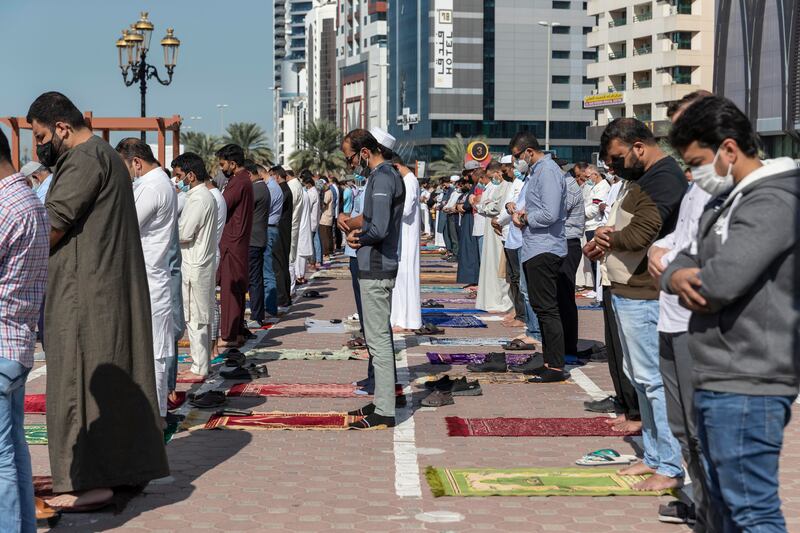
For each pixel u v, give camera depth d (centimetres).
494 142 14200
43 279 492
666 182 605
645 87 9262
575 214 1095
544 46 14238
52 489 607
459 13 14000
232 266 1200
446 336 1327
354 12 18462
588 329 1393
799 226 356
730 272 355
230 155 1194
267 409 870
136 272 602
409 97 14738
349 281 2252
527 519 572
